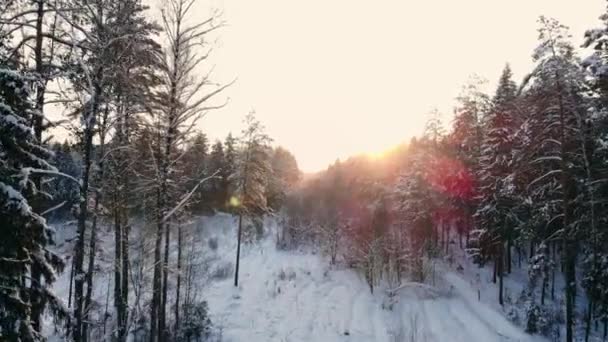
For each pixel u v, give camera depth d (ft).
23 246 30.81
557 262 112.16
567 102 73.05
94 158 47.91
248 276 125.80
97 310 71.36
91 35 41.04
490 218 104.06
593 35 62.34
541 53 70.59
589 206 74.49
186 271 87.97
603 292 70.28
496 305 98.37
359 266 126.00
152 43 49.52
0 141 30.35
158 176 46.88
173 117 45.98
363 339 84.17
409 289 109.50
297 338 83.92
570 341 66.90
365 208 178.70
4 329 30.30
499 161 102.42
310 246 169.17
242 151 131.64
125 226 61.21
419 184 135.85
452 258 131.75
